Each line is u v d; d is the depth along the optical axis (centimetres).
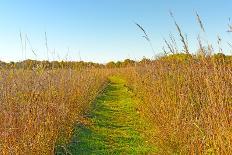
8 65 1148
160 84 1323
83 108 1655
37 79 1111
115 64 6900
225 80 767
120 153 1149
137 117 1744
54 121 1025
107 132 1423
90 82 1984
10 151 692
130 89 2939
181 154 917
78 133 1320
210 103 785
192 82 993
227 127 699
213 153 726
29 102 898
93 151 1155
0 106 836
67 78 1518
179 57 1130
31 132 813
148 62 1838
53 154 923
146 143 1258
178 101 1080
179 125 980
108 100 2389
